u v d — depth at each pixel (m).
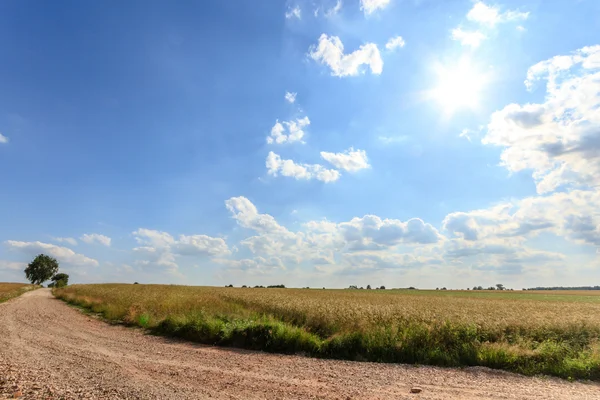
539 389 8.26
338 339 13.25
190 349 13.16
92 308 29.73
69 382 7.80
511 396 7.61
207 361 10.93
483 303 37.00
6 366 9.16
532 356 11.04
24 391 7.00
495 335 15.81
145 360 10.68
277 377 8.98
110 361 10.30
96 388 7.38
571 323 17.38
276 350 13.41
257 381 8.48
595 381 9.22
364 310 21.33
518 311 26.06
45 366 9.38
